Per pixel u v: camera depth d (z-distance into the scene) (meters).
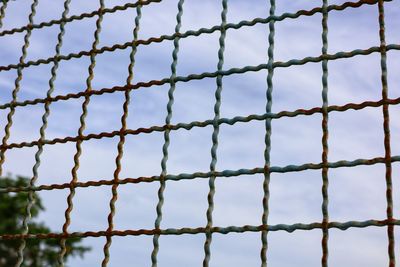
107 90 4.04
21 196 14.92
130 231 3.62
